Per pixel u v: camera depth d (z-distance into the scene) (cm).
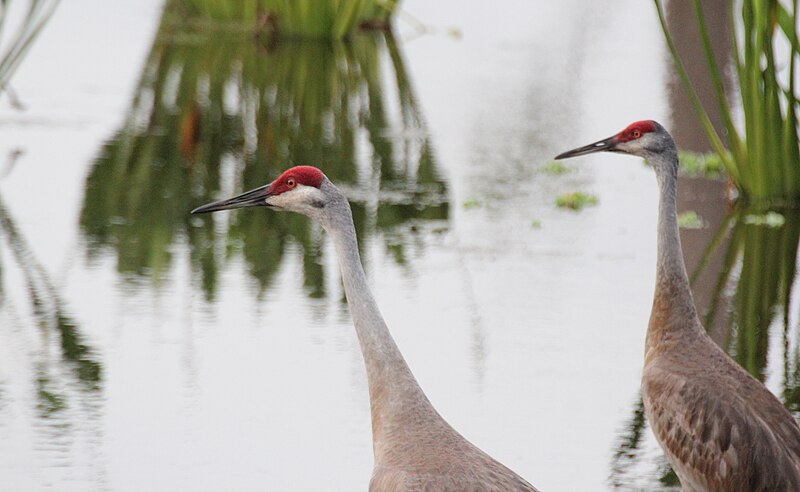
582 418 1062
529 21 3111
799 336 1248
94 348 1209
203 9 2897
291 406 1084
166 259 1473
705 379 890
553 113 2197
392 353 812
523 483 735
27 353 1195
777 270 1454
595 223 1617
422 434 781
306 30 2752
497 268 1437
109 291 1361
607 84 2417
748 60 1656
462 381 1128
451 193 1747
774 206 1700
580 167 1916
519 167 1891
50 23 2722
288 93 2317
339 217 830
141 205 1673
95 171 1805
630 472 974
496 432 1037
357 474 969
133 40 2698
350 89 2359
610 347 1202
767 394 877
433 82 2430
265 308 1311
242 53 2617
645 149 989
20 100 2191
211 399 1098
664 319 949
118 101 2211
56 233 1553
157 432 1037
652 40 2877
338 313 1299
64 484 948
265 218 1653
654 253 1493
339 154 1936
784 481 827
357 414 1072
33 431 1037
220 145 1967
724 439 853
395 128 2098
